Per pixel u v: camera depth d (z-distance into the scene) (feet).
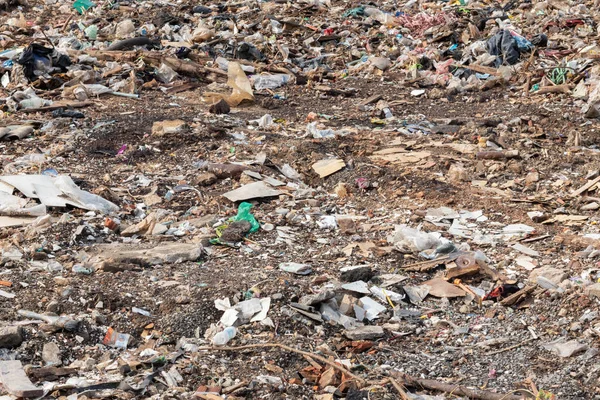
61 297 43.11
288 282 45.14
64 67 96.78
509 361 39.42
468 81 98.68
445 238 53.47
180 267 48.26
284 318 41.98
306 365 38.47
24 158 67.67
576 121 81.56
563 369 38.19
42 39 115.44
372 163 68.33
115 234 53.36
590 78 92.94
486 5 128.98
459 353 40.34
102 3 136.36
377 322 43.34
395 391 36.24
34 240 50.83
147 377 36.32
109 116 81.66
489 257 50.83
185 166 67.15
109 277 46.03
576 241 52.60
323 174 65.92
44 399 34.65
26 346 38.55
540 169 68.03
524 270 48.83
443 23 120.67
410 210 58.95
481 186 64.23
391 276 47.65
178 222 55.93
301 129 79.82
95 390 35.35
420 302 45.39
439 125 81.87
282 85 99.76
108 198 58.95
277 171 66.64
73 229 52.39
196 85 97.14
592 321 42.16
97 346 39.58
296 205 59.62
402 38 115.85
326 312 43.01
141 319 41.81
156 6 134.82
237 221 54.90
